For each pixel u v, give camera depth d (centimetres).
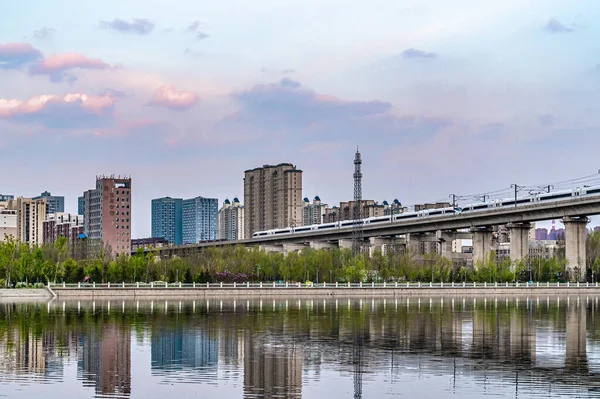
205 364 8594
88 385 7544
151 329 11688
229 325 12262
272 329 11750
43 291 19200
